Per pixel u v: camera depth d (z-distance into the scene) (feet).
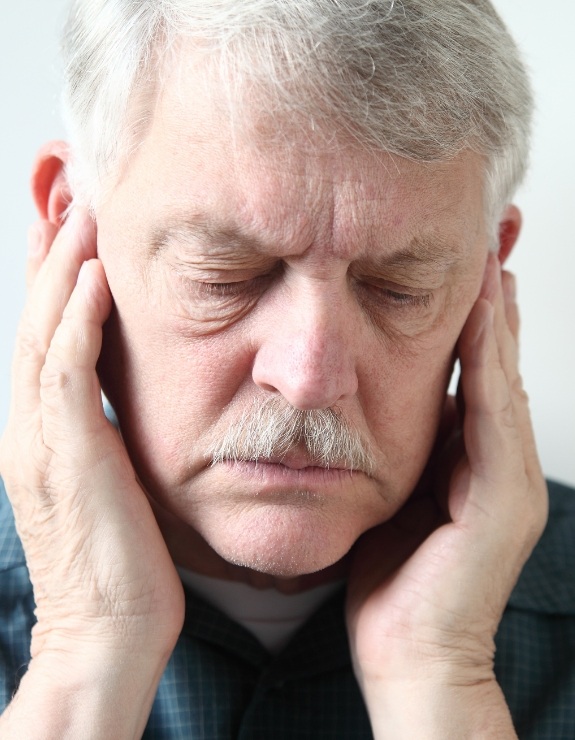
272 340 2.69
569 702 3.56
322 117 2.52
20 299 4.42
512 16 4.30
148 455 2.97
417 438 3.02
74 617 3.05
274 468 2.80
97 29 2.85
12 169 4.31
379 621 3.19
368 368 2.81
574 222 4.42
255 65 2.52
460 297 2.96
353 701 3.48
